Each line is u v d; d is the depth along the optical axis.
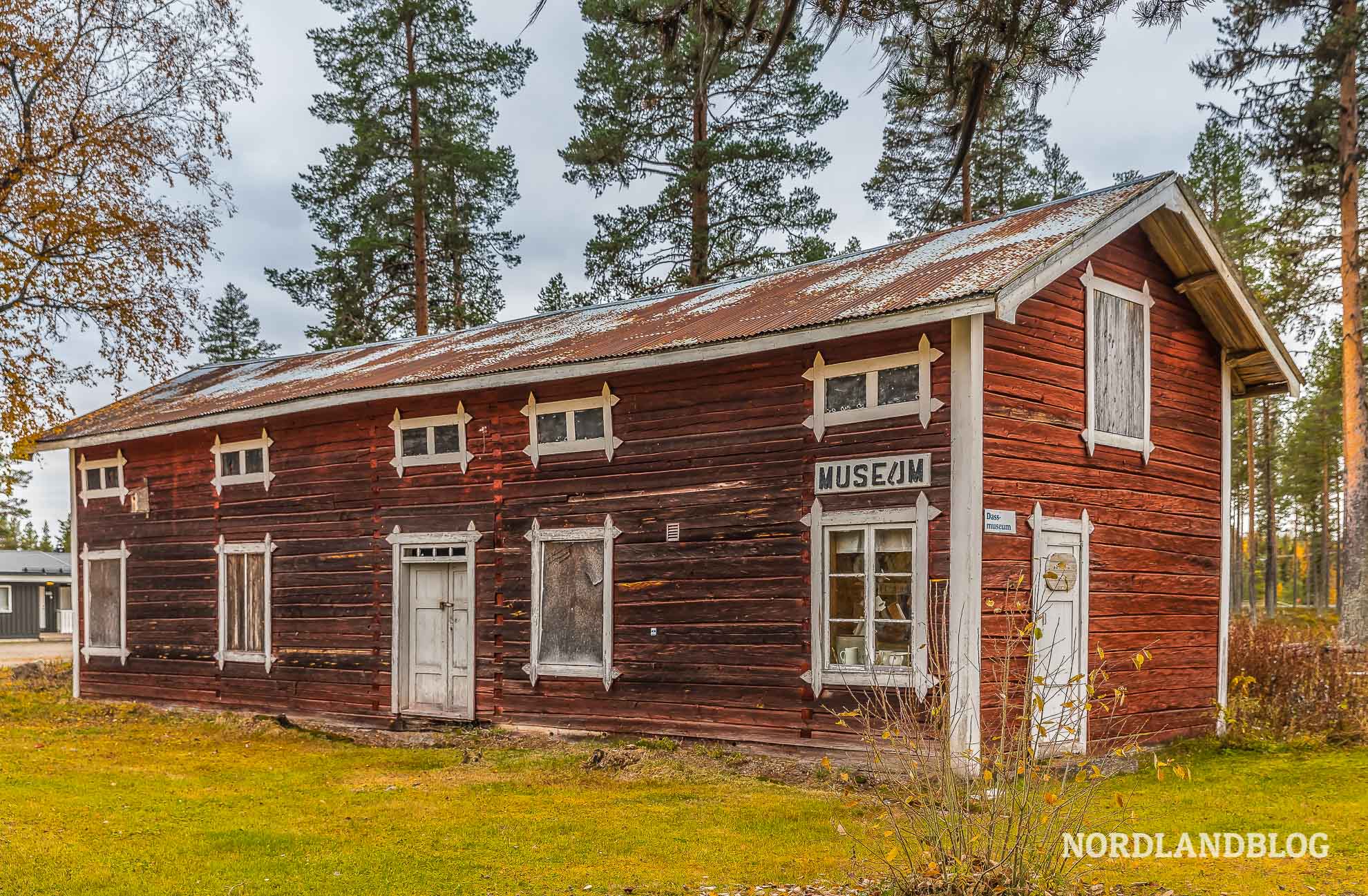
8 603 42.66
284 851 7.98
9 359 21.67
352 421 15.43
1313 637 22.20
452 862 7.62
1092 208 12.17
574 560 13.11
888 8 6.80
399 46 28.73
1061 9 6.77
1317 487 49.00
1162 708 12.16
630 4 7.82
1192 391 13.20
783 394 11.41
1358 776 10.30
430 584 14.61
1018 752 6.95
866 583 10.62
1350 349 22.31
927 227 30.81
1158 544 12.31
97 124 22.59
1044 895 6.00
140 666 17.91
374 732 14.38
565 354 12.91
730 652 11.61
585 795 10.08
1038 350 10.86
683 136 27.27
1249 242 30.00
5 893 6.81
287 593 16.00
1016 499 10.38
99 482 18.89
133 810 9.57
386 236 29.59
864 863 7.33
